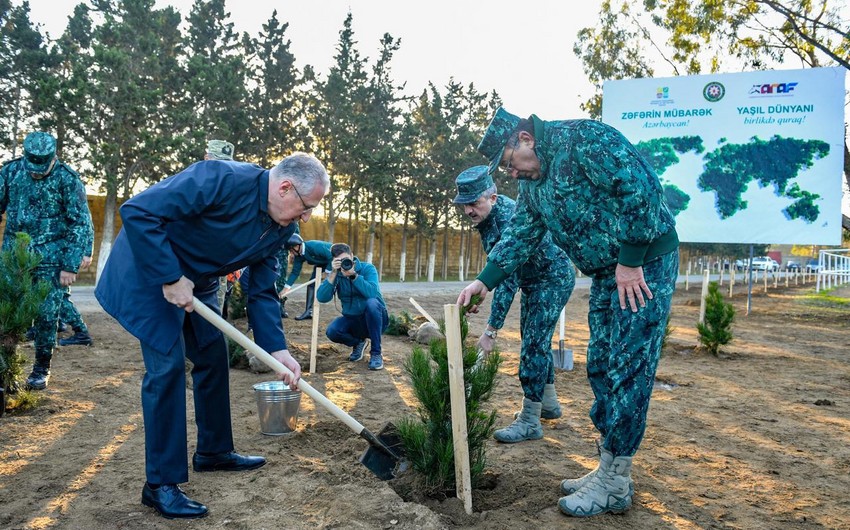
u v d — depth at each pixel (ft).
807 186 35.14
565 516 9.38
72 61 70.90
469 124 119.55
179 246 9.37
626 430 9.42
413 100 105.19
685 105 36.63
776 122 35.40
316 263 24.23
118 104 62.85
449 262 135.64
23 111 75.92
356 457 11.68
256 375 19.29
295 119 89.15
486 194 13.87
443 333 10.39
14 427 12.92
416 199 99.55
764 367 23.59
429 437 10.25
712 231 36.94
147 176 68.64
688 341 30.83
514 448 12.80
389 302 47.88
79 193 17.20
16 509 9.03
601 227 9.50
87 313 32.30
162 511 8.90
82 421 13.58
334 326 21.80
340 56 94.12
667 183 37.37
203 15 86.84
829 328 38.81
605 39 74.64
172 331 9.21
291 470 10.88
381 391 17.61
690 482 11.03
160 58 73.36
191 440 12.50
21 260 14.56
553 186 9.52
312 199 9.46
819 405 17.29
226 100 76.54
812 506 10.03
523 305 13.50
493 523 9.10
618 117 37.86
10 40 74.38
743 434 14.19
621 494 9.54
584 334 34.58
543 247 12.87
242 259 9.73
